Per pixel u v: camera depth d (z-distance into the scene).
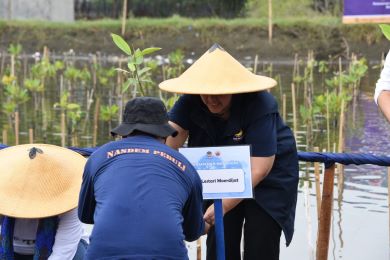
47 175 4.62
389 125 12.43
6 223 4.68
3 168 4.68
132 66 6.28
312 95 16.39
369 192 8.72
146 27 28.36
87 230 6.67
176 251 3.89
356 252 6.97
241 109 4.91
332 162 5.39
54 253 4.62
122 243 3.85
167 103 10.01
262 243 5.09
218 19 29.41
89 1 35.25
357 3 7.22
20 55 27.92
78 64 25.44
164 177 4.02
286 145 5.06
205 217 4.96
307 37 26.36
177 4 35.06
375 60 24.89
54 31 28.77
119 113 13.67
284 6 31.52
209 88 4.71
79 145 11.34
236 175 4.56
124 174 4.01
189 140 5.20
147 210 3.91
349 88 15.70
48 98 16.17
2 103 15.40
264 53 26.45
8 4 30.62
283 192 5.08
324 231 5.51
